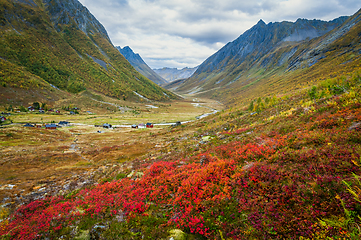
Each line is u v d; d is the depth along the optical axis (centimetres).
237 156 1413
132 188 1474
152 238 823
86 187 2039
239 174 1065
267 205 758
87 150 4781
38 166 3297
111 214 1111
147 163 2303
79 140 6944
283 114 2848
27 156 3900
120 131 9769
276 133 1748
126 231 919
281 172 909
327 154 891
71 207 1327
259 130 2275
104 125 11562
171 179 1385
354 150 809
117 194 1386
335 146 926
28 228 1110
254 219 725
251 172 1035
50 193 2041
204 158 1727
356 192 611
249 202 818
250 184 938
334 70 15712
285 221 646
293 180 820
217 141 2461
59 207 1366
